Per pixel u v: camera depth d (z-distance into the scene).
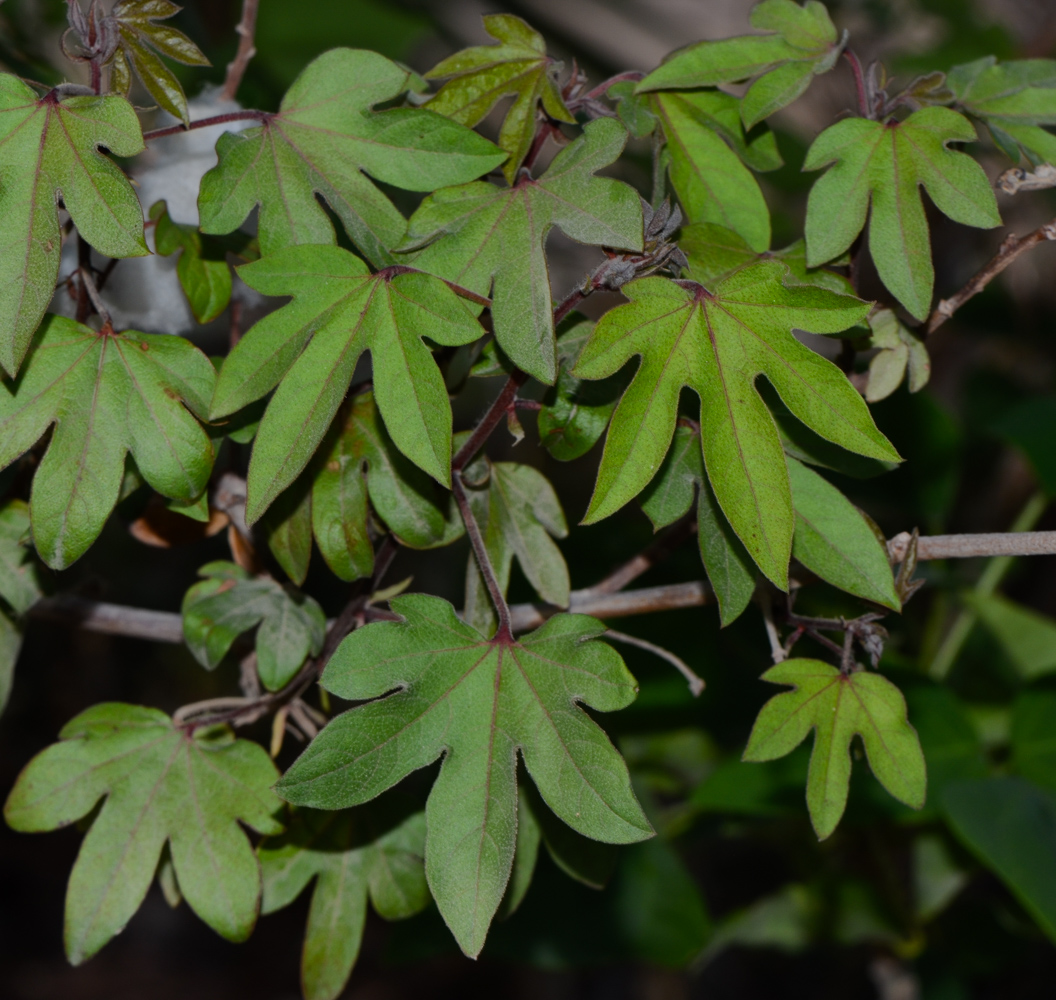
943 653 0.98
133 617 0.79
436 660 0.68
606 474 0.67
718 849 1.71
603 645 0.68
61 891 1.89
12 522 0.74
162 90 0.69
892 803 0.84
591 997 1.65
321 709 0.79
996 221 0.70
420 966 1.84
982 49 1.22
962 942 0.95
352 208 0.70
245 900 0.72
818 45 0.73
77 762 0.72
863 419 0.67
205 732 0.74
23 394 0.68
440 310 0.68
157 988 1.81
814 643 0.91
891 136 0.71
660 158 0.72
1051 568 1.36
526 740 0.68
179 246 0.73
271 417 0.67
